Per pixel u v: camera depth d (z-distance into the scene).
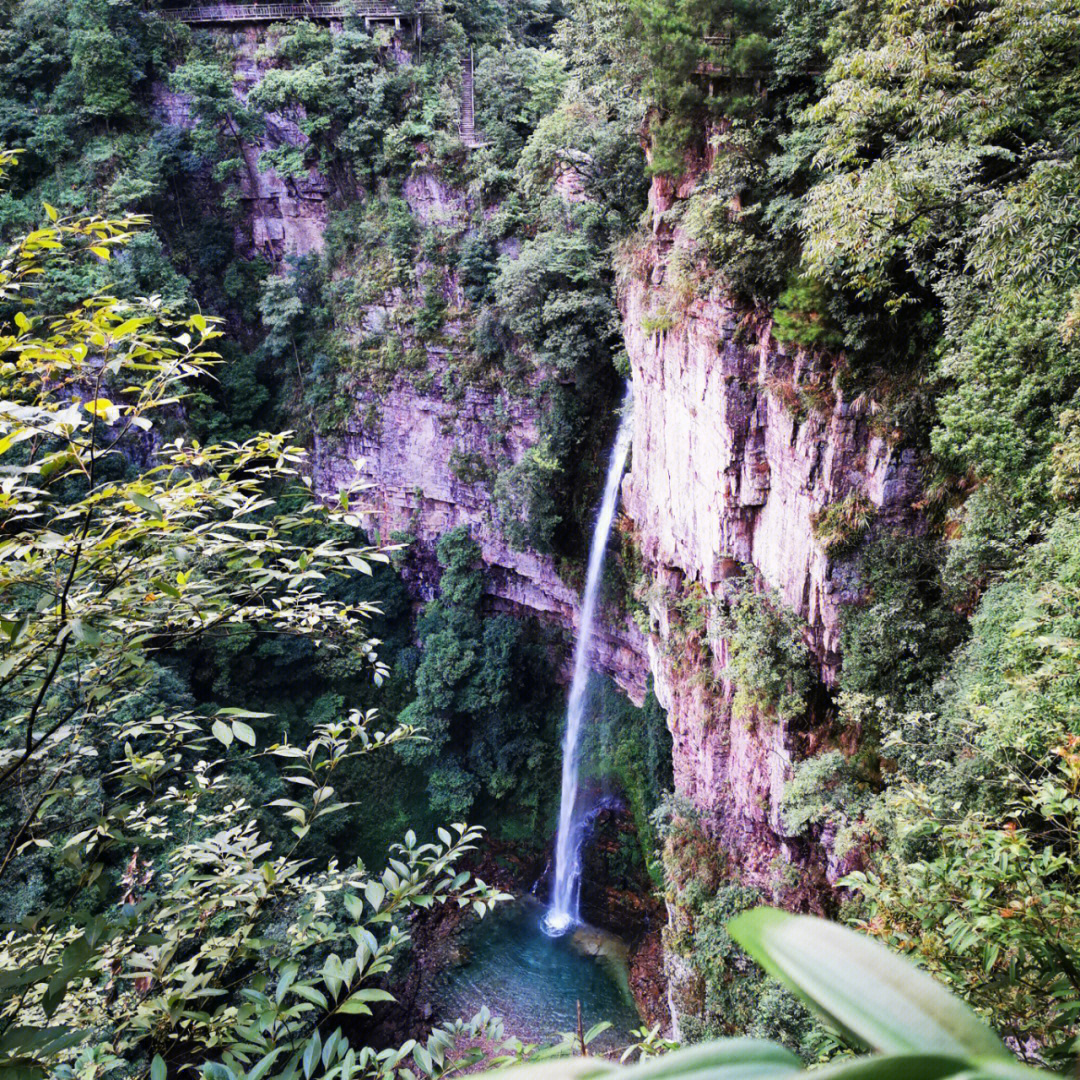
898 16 13.29
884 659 16.03
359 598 46.31
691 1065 0.84
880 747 16.05
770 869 21.03
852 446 17.27
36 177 45.81
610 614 38.16
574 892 38.34
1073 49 11.81
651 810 37.06
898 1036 0.89
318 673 44.19
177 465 4.89
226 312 48.91
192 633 4.89
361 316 45.53
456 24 46.56
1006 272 11.94
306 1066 3.78
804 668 19.31
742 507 21.89
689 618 26.64
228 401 47.97
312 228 48.19
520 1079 0.89
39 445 4.94
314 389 47.44
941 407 14.55
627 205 30.88
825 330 17.28
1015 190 11.33
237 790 34.31
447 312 42.56
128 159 45.38
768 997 17.14
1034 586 12.07
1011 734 9.89
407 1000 31.86
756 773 21.58
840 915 16.61
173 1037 4.81
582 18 26.44
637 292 27.48
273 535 5.06
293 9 46.59
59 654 3.84
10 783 4.63
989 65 11.88
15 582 4.14
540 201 37.19
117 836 4.40
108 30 44.22
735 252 19.31
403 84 43.47
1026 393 13.05
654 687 34.72
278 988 4.14
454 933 34.88
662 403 26.72
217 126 46.81
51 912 4.07
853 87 13.53
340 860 39.78
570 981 33.66
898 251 15.45
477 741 43.09
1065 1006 3.18
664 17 19.47
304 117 46.34
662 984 32.31
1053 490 11.99
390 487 47.22
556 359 34.31
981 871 5.46
